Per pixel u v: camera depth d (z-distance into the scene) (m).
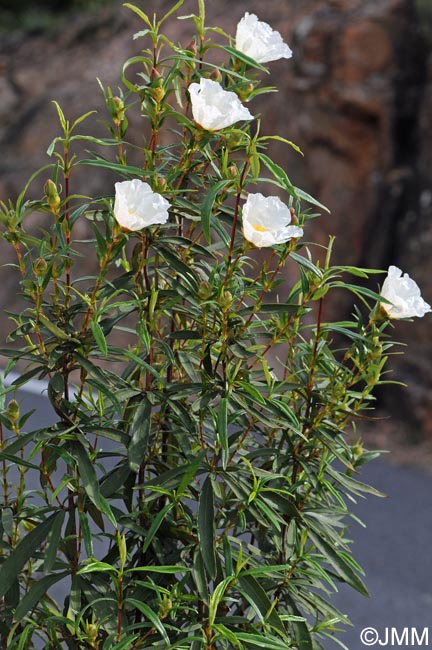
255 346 1.82
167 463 1.86
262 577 1.83
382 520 4.36
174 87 1.78
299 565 1.89
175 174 1.75
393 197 6.08
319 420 1.82
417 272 5.82
